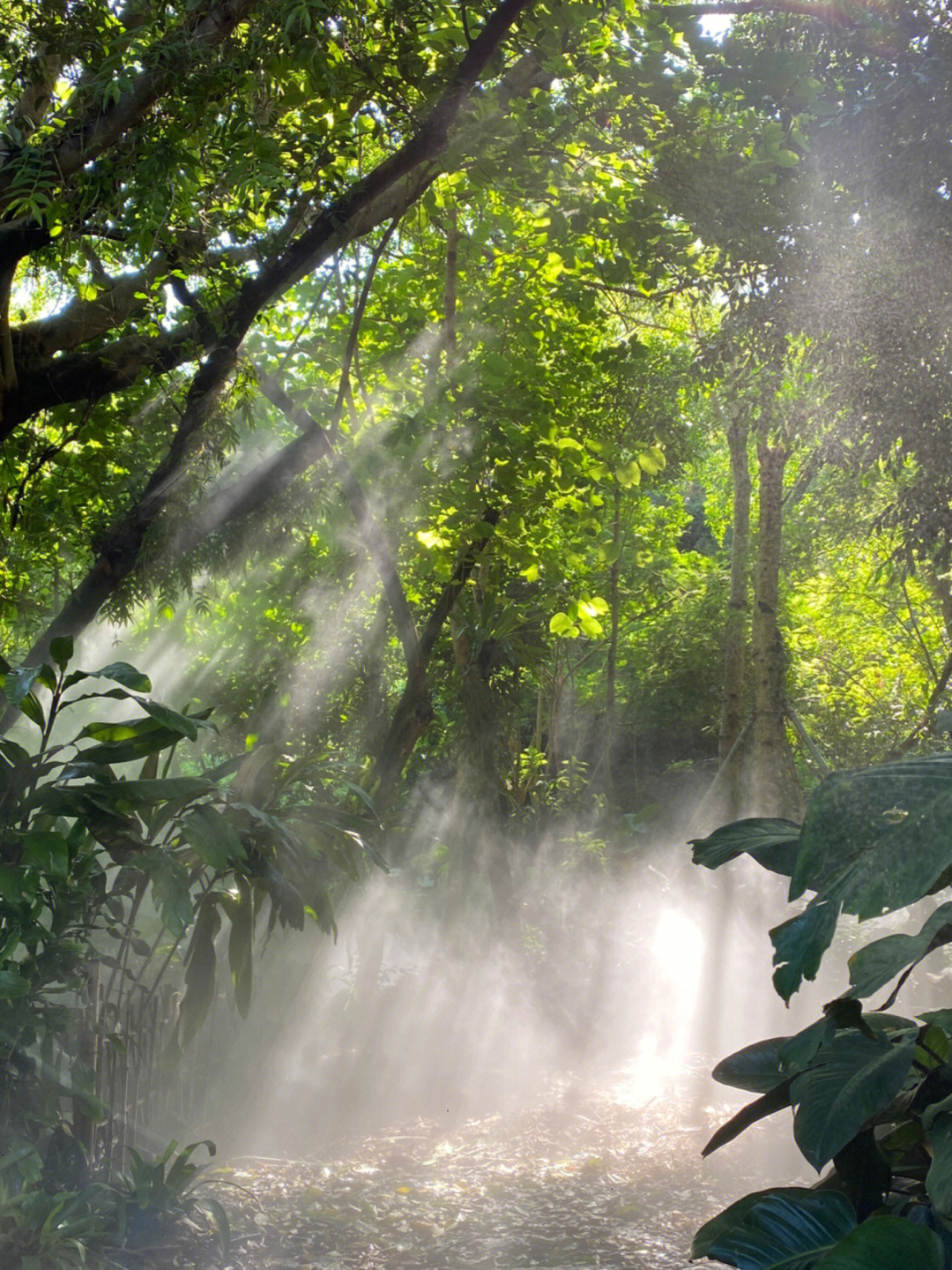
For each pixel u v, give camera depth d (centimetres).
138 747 490
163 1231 463
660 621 2522
